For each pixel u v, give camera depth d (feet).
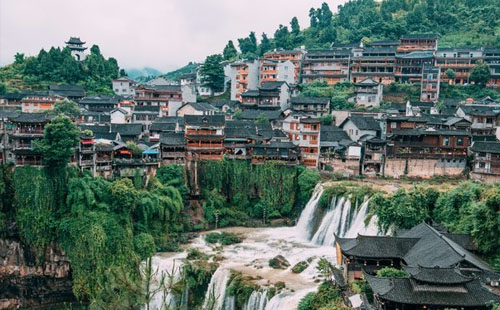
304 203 350.02
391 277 179.93
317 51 611.47
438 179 350.23
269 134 398.21
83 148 320.91
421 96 520.42
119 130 407.64
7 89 588.50
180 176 353.10
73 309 280.92
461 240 220.02
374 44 629.10
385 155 366.63
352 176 366.22
